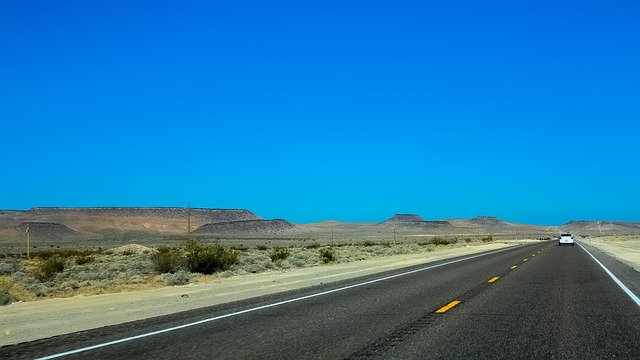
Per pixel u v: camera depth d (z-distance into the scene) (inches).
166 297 754.8
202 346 385.4
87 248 4252.0
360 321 488.7
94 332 449.1
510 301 624.1
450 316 512.7
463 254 2060.8
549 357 345.4
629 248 2901.1
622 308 565.3
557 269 1161.4
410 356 347.6
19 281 1272.1
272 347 379.6
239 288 874.1
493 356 347.9
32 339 441.1
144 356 356.2
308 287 821.9
